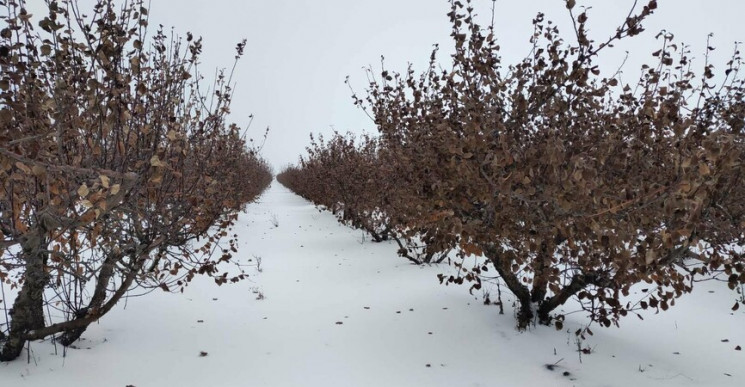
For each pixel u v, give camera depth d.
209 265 4.85
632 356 4.31
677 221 2.88
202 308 5.96
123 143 3.44
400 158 5.69
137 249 4.09
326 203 14.95
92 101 3.21
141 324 5.17
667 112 3.49
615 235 3.00
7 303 5.50
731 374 3.94
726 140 2.81
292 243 11.83
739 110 4.19
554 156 2.93
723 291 6.38
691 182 2.69
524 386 3.75
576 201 2.96
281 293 6.88
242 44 4.67
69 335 4.36
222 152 5.51
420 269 7.86
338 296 6.65
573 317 5.36
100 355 4.18
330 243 11.58
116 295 4.13
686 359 4.28
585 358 4.23
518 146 3.70
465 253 3.69
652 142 3.79
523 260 3.83
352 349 4.63
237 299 6.48
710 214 3.34
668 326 5.19
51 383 3.53
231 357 4.39
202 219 4.77
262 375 4.01
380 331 5.12
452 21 4.15
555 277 3.59
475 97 4.07
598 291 3.73
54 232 3.42
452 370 4.10
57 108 2.82
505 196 3.28
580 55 3.63
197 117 4.59
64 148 3.43
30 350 4.05
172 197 4.35
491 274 7.25
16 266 3.32
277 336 5.00
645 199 2.86
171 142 3.83
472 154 3.36
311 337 4.98
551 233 3.32
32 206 3.35
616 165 3.61
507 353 4.37
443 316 5.43
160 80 4.08
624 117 4.12
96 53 3.08
